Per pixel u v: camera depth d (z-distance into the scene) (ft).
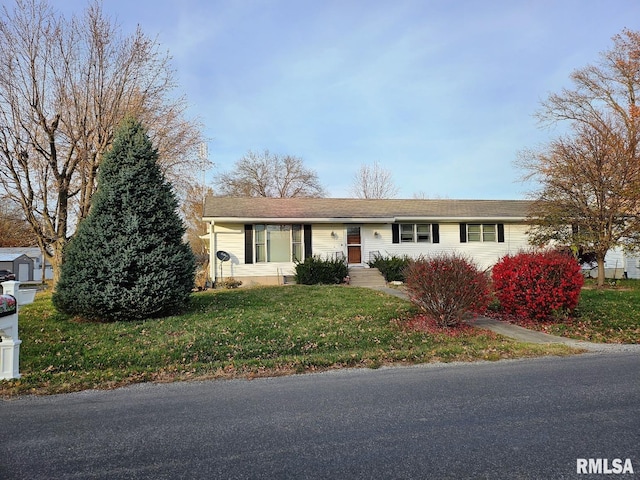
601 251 50.42
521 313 31.63
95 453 10.03
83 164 45.60
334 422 11.90
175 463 9.43
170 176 54.13
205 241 79.92
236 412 12.97
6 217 52.65
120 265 27.68
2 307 16.70
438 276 28.19
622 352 22.20
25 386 16.16
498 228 64.80
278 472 8.92
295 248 58.29
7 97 43.39
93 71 45.68
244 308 32.37
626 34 71.72
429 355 21.24
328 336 25.04
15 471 9.12
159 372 18.33
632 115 69.46
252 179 147.64
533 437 10.62
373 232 61.21
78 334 24.36
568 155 51.70
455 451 9.85
